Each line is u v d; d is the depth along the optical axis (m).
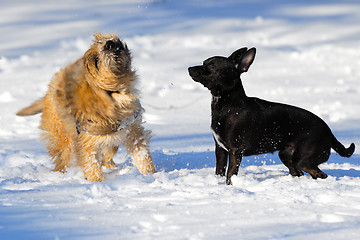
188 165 11.97
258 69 28.86
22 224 6.52
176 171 10.82
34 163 12.72
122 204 7.60
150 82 25.14
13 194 8.30
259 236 6.04
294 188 8.61
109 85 9.63
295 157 9.92
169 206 7.44
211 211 7.12
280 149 10.12
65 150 11.27
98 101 9.84
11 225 6.47
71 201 7.82
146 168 11.04
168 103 21.97
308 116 9.94
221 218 6.77
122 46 9.74
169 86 24.70
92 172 10.31
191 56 30.89
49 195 8.21
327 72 28.06
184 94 23.59
